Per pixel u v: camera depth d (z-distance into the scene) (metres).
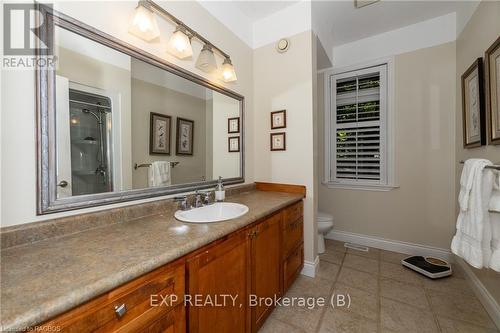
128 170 1.26
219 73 1.92
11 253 0.78
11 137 0.83
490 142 1.55
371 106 2.77
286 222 1.76
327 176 3.03
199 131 1.75
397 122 2.58
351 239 2.88
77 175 1.03
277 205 1.58
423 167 2.46
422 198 2.48
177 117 1.56
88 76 1.07
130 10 1.24
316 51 2.22
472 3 1.89
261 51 2.34
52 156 0.93
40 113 0.89
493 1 1.54
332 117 3.00
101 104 1.13
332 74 2.96
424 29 2.43
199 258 0.94
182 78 1.60
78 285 0.58
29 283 0.59
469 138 1.94
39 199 0.89
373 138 2.76
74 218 0.98
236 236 1.18
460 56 2.16
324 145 3.04
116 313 0.65
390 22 2.44
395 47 2.58
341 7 2.18
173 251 0.80
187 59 1.62
